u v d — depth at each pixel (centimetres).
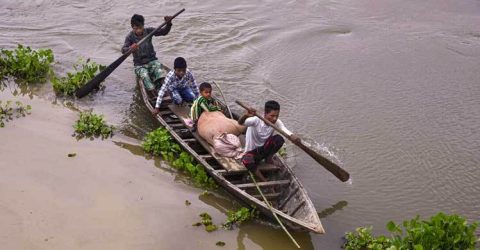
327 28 1274
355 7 1412
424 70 1073
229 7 1391
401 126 876
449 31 1263
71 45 1137
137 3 1389
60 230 609
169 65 1055
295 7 1404
